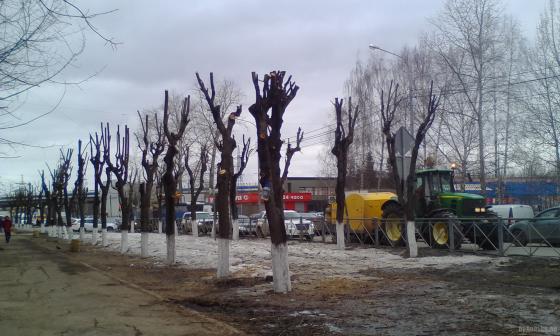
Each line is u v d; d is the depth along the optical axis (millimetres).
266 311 8852
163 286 12414
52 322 8219
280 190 10672
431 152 33938
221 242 13008
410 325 7391
